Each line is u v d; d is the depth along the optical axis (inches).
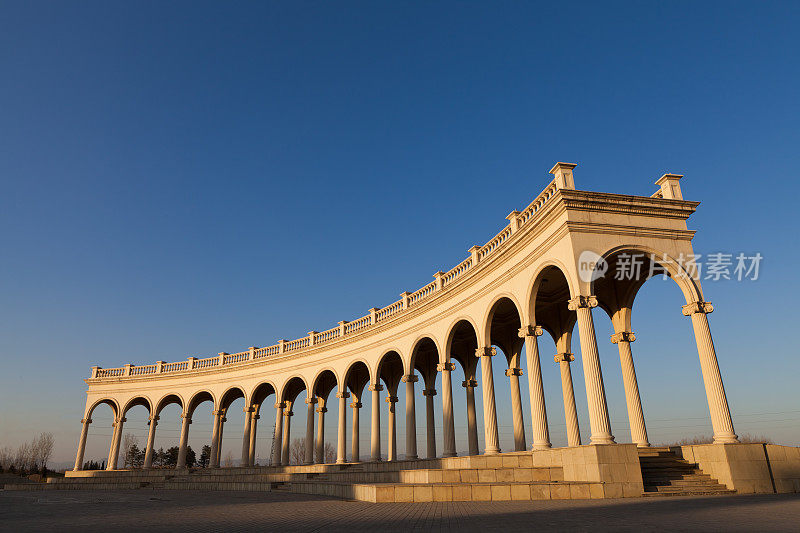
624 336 933.8
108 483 1596.9
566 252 762.8
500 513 454.6
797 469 677.3
